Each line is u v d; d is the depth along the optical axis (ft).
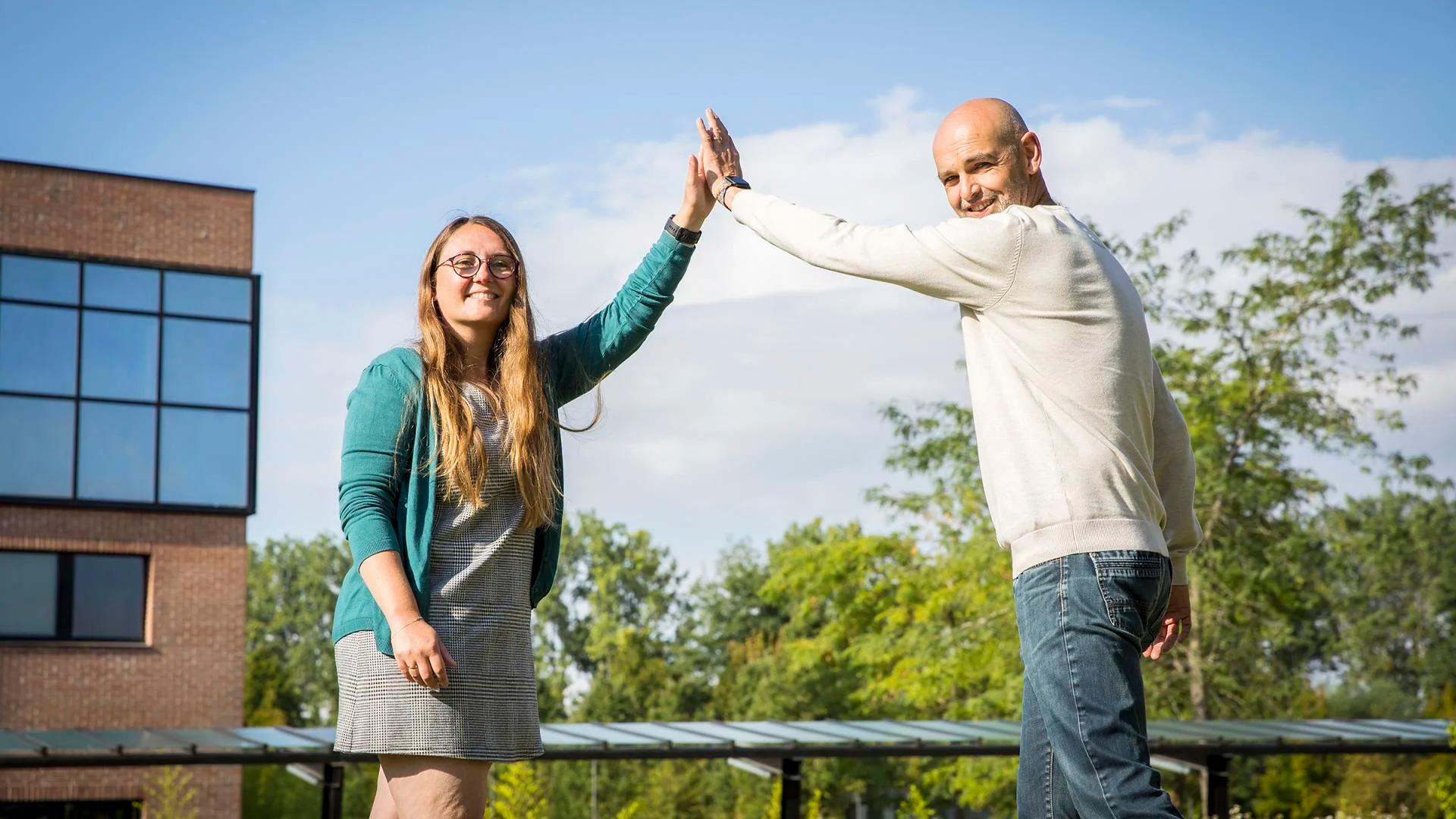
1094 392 9.62
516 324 10.56
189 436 77.66
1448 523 162.50
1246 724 56.08
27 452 73.97
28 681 72.28
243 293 80.07
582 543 230.89
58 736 47.52
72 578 74.74
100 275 76.84
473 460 9.95
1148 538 9.55
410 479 9.99
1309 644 159.22
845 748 47.44
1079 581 9.39
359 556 9.75
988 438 9.88
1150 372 10.09
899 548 92.68
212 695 76.18
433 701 9.69
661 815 144.36
